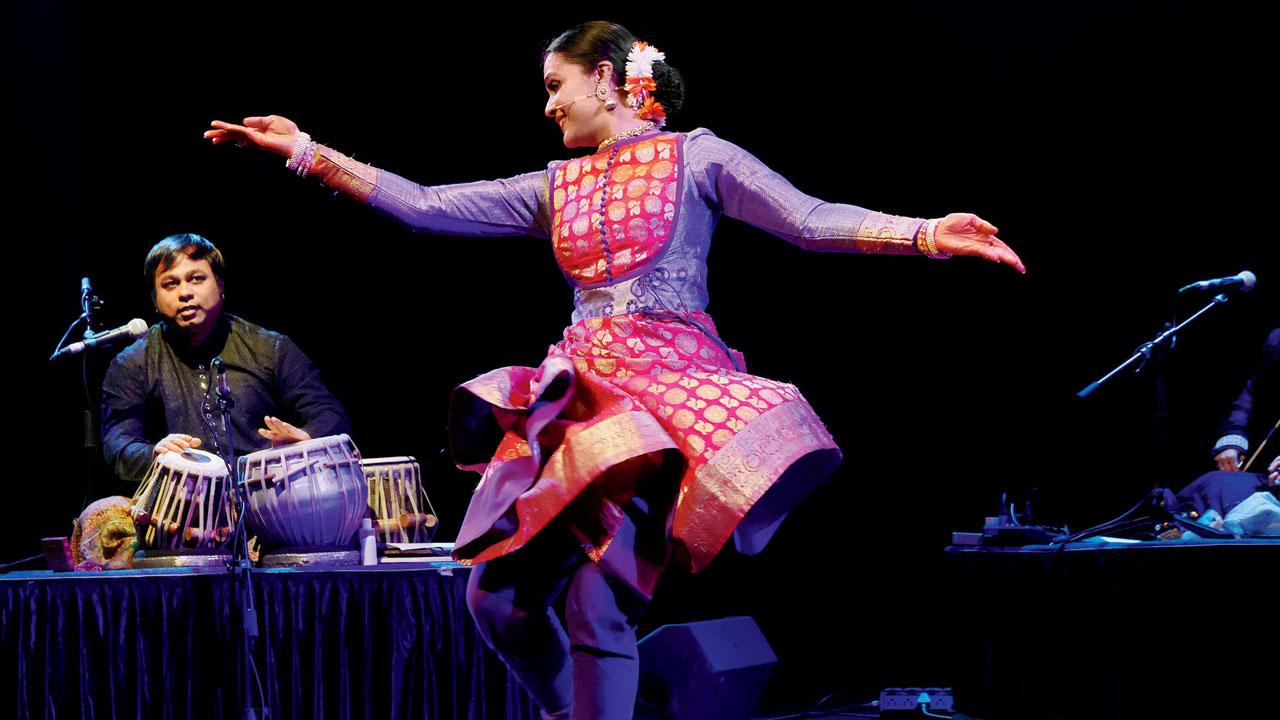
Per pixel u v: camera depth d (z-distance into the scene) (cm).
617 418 212
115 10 584
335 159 241
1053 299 617
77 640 310
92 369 566
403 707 323
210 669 317
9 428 550
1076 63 592
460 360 650
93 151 585
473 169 628
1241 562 314
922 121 618
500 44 619
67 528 551
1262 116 561
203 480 353
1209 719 318
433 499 635
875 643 646
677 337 226
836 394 659
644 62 241
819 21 617
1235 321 577
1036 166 605
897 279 649
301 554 358
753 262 661
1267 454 510
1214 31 566
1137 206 591
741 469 208
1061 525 611
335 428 441
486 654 328
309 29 608
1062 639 374
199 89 597
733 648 348
